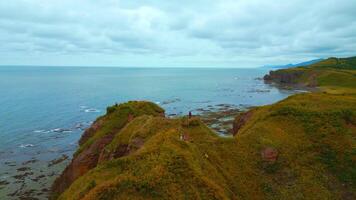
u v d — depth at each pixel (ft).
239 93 618.03
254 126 146.61
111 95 599.16
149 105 211.82
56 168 206.49
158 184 84.89
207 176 99.81
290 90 631.56
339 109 154.10
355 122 146.10
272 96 559.79
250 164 122.42
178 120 150.41
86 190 89.15
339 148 129.59
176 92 650.84
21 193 169.27
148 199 81.00
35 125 327.47
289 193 112.27
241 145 131.23
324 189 114.01
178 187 86.22
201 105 456.04
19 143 261.85
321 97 182.09
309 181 116.98
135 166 94.53
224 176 110.93
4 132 294.66
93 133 196.13
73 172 165.48
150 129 141.18
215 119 335.26
